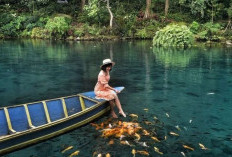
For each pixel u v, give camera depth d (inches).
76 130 246.5
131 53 703.1
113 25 1071.0
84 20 1104.2
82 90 376.2
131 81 426.3
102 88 282.2
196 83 416.2
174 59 621.0
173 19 1125.1
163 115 286.5
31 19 1116.5
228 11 1039.6
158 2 1270.9
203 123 268.1
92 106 256.2
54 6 1210.0
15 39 1033.5
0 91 371.6
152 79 438.9
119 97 345.7
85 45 864.3
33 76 456.4
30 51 735.1
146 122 265.9
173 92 369.7
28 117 245.0
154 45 873.5
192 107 312.0
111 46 841.5
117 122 263.9
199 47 839.7
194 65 553.9
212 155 209.8
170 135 240.5
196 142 229.6
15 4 1261.1
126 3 1243.8
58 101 271.3
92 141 228.1
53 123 225.3
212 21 1058.1
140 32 1040.2
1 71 494.0
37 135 218.5
